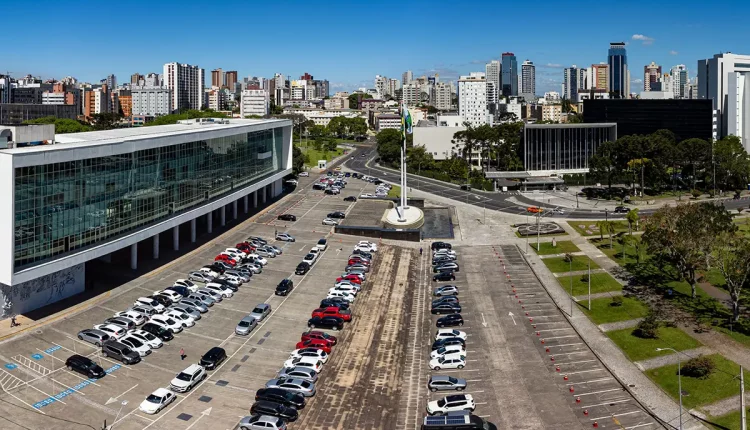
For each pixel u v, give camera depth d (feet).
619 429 256.73
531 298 414.41
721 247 369.71
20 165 329.11
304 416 263.29
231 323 357.61
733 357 315.17
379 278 455.63
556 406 275.39
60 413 257.14
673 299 400.26
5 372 288.10
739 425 255.70
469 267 487.61
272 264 470.39
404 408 274.98
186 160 489.26
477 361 320.50
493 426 255.50
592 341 341.21
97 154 382.01
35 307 358.02
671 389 286.46
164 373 295.69
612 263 484.74
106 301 376.48
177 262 456.45
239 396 278.46
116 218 409.28
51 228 356.59
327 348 322.34
